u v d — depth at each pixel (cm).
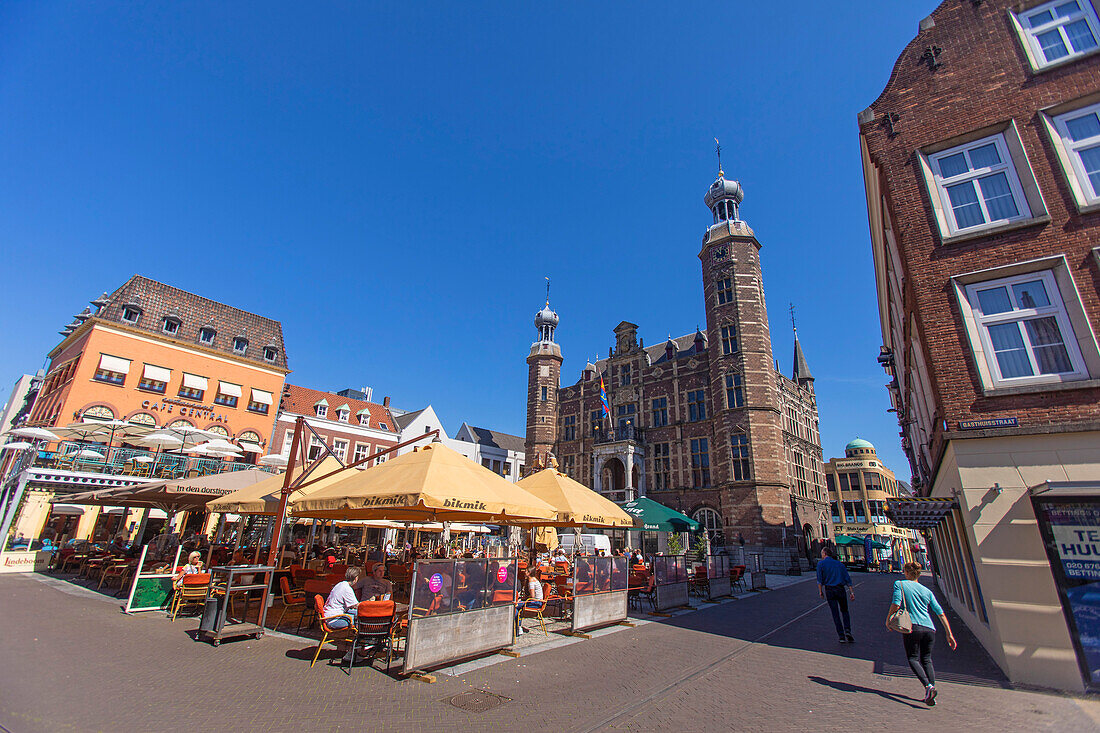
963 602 1242
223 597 935
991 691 710
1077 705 652
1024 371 880
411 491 822
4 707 532
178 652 802
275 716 562
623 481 4053
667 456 3631
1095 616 728
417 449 1049
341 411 4038
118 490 1442
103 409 2716
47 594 1323
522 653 898
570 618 1266
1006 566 801
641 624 1221
